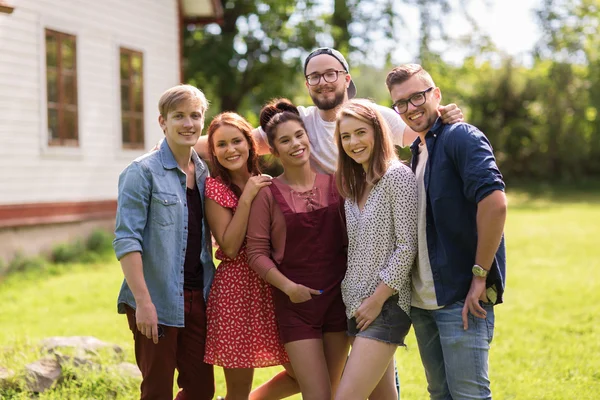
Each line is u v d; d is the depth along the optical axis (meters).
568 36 33.41
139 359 3.67
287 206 3.69
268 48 21.92
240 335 3.73
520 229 15.29
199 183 3.85
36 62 10.60
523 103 29.98
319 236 3.69
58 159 11.06
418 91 3.43
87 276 9.65
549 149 30.28
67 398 4.57
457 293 3.31
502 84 29.70
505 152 30.05
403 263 3.41
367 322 3.46
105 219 12.09
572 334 6.73
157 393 3.64
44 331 6.65
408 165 3.79
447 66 28.56
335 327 3.71
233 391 3.86
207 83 21.59
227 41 20.91
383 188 3.46
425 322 3.58
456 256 3.32
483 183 3.13
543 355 6.00
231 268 3.80
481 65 30.44
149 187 3.56
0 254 9.86
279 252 3.71
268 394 4.14
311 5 22.17
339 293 3.71
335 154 4.07
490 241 3.15
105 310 7.66
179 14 14.29
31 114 10.50
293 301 3.62
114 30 12.43
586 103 30.84
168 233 3.57
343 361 3.79
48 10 10.87
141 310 3.43
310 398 3.56
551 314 7.54
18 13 10.27
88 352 5.15
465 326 3.28
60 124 11.16
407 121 3.50
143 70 13.27
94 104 11.95
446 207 3.30
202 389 3.91
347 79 4.16
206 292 3.90
